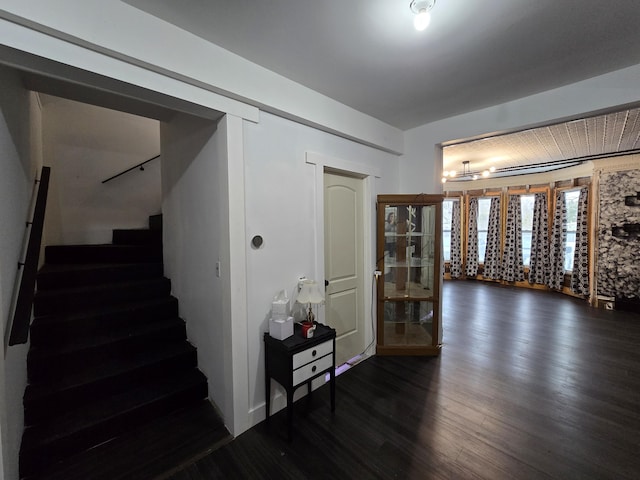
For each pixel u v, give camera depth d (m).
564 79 2.18
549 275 5.95
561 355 3.06
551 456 1.73
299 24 1.54
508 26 1.57
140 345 2.38
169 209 2.89
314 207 2.44
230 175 1.85
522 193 6.43
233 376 1.92
